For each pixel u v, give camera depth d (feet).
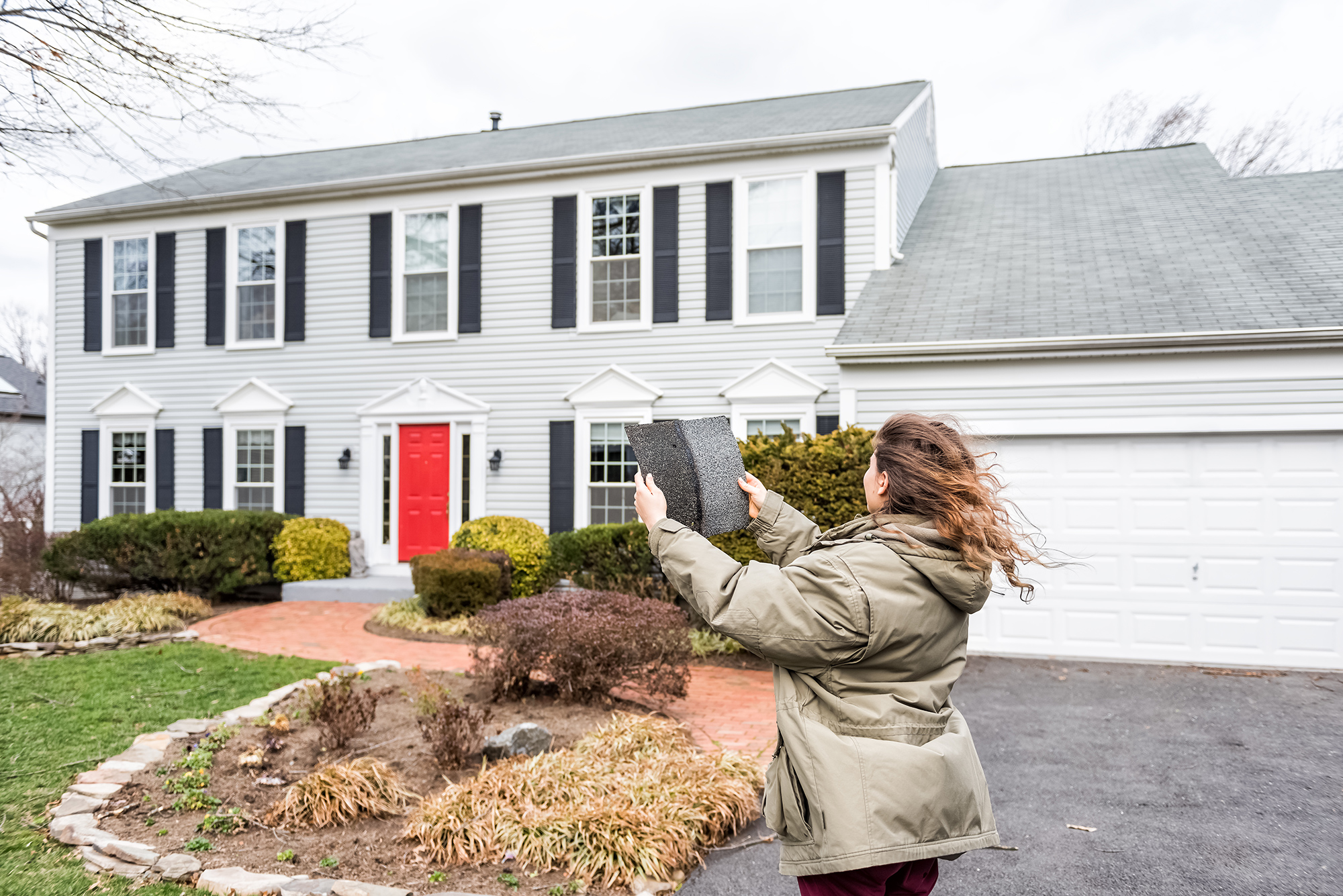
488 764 14.03
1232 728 18.43
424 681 20.12
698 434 6.29
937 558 5.31
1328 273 26.81
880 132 33.14
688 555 5.53
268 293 42.01
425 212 39.73
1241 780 15.08
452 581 29.89
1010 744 17.38
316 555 36.91
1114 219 34.99
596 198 37.42
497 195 38.50
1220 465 25.09
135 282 44.09
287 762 14.53
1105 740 17.54
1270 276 27.32
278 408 41.04
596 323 37.14
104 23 15.87
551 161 36.63
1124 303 27.27
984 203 40.42
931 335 27.58
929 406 27.63
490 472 38.19
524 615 19.06
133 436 44.04
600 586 30.78
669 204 36.17
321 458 40.68
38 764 14.24
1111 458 25.99
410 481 39.55
